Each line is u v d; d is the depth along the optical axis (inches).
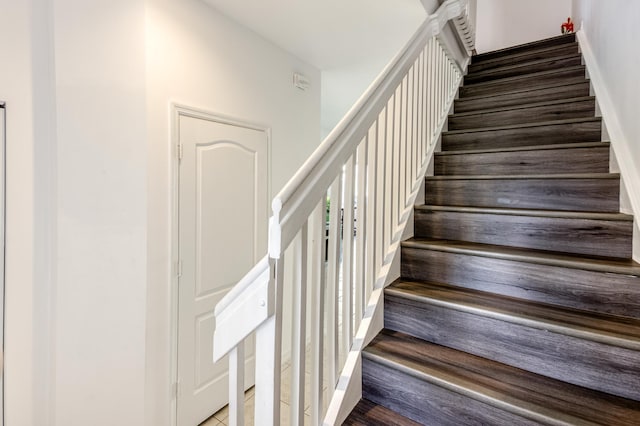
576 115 81.7
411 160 72.3
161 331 69.5
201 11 75.9
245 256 89.7
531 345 43.7
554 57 109.7
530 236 57.9
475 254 55.7
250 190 91.0
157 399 69.1
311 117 116.0
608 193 58.2
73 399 66.3
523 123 89.5
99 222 66.2
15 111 61.5
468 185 72.1
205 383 79.3
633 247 49.6
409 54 68.8
